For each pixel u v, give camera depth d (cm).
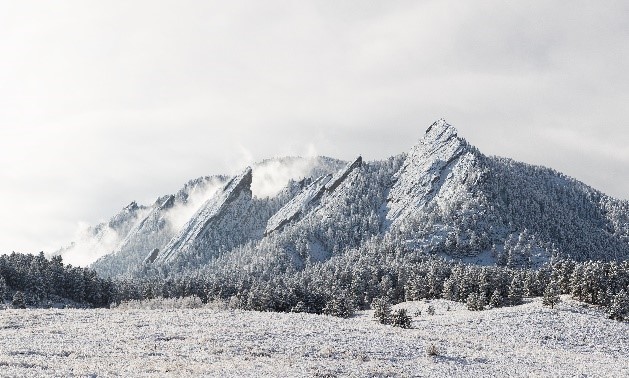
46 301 13412
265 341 4244
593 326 7900
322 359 3772
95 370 2670
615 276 11094
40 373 2495
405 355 4297
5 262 13525
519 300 11600
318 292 14512
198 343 3969
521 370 4066
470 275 13912
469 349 4922
